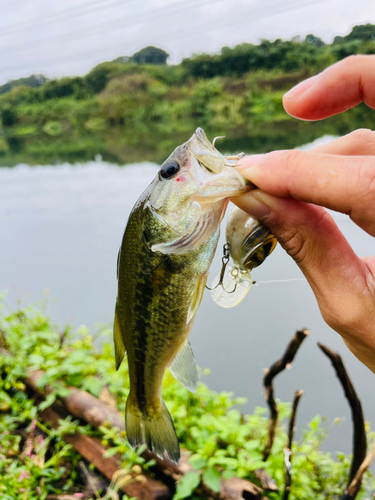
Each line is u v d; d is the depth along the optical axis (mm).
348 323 171
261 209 167
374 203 141
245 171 167
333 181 145
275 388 437
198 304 201
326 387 430
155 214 195
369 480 307
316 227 164
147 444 221
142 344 212
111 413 355
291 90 199
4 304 568
